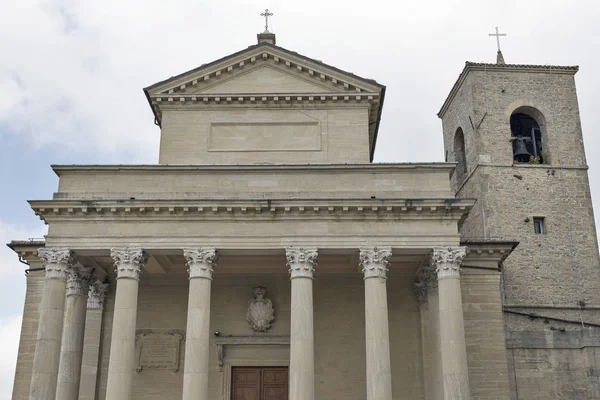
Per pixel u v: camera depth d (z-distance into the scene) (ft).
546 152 148.15
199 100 122.42
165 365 116.57
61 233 100.99
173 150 120.37
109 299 119.03
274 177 106.22
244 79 124.98
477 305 117.60
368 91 122.72
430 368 112.68
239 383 117.08
